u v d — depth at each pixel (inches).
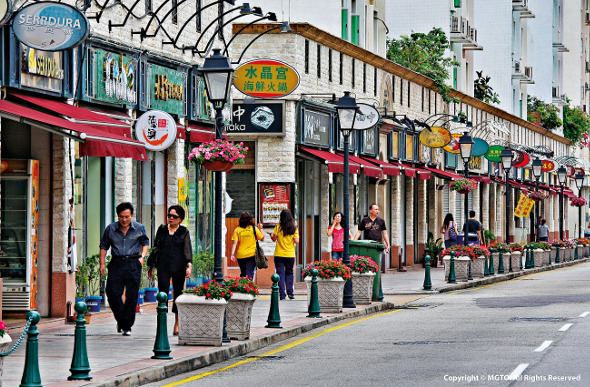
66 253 1419.8
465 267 2490.2
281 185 2301.9
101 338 1234.6
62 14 1213.7
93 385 874.8
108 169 1595.7
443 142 3009.4
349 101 1760.6
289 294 1927.9
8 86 1267.2
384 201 3056.1
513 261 3134.8
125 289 1291.8
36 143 1417.3
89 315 1425.9
